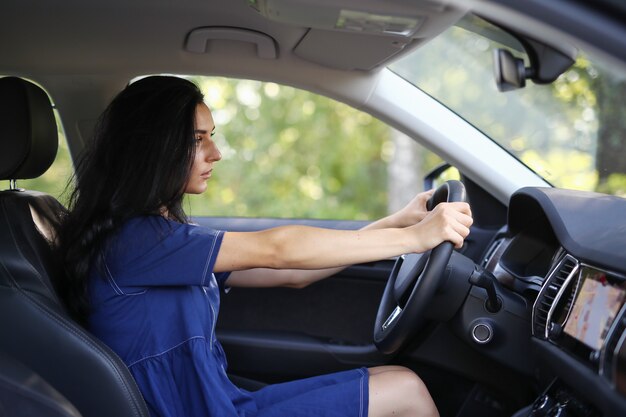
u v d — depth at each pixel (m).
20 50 2.10
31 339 1.53
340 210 7.71
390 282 1.97
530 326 1.79
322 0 1.36
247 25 1.95
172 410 1.59
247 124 7.67
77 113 2.34
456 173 2.29
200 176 1.73
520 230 1.94
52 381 1.53
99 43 2.08
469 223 1.63
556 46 1.12
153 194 1.62
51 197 1.89
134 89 1.68
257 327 2.43
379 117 2.20
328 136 7.81
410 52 1.87
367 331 2.38
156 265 1.59
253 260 1.58
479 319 1.80
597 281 1.46
